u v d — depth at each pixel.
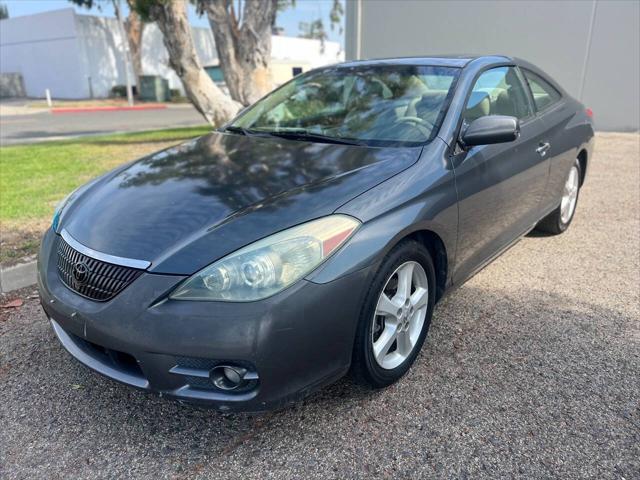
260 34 9.32
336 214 2.15
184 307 1.95
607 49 10.35
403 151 2.68
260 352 1.92
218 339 1.91
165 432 2.28
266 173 2.57
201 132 12.26
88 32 30.33
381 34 12.89
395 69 3.45
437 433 2.23
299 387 2.06
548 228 4.65
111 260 2.12
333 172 2.49
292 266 1.99
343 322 2.10
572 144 4.25
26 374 2.71
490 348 2.88
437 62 3.38
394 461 2.09
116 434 2.27
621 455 2.10
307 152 2.82
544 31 10.90
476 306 3.38
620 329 3.08
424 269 2.58
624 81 10.34
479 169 2.88
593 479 1.98
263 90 9.74
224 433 2.27
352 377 2.39
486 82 3.31
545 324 3.14
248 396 1.99
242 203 2.27
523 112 3.66
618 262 4.11
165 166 2.88
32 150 9.02
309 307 1.99
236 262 1.96
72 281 2.25
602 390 2.51
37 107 24.77
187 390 2.01
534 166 3.56
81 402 2.49
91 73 30.97
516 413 2.35
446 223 2.61
